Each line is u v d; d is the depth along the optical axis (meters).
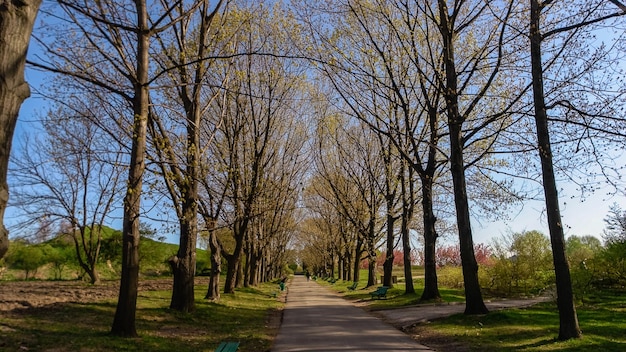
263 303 24.03
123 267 10.80
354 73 16.47
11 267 38.78
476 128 15.82
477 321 13.78
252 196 23.56
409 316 16.80
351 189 36.66
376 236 33.09
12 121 4.08
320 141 32.75
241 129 23.19
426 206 22.23
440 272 36.88
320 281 73.50
